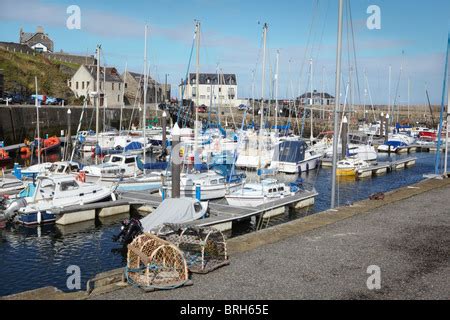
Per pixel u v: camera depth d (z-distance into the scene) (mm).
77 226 21547
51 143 50656
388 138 64812
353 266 11562
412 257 12289
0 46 85062
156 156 48562
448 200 20031
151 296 9758
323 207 26453
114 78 88625
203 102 101750
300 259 12102
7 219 21141
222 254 12312
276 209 23984
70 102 80000
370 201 19656
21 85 73375
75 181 23094
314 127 75938
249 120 81500
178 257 10922
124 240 18203
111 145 49844
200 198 25125
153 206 23922
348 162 39750
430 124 94812
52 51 117625
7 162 41969
